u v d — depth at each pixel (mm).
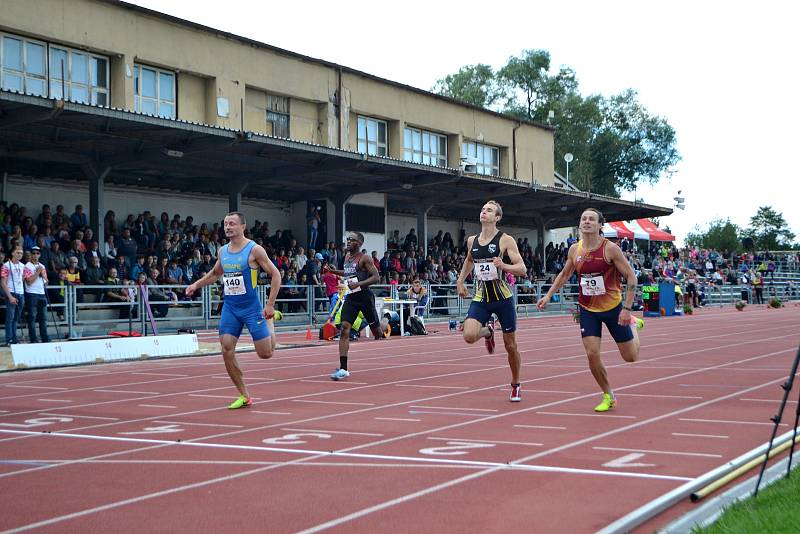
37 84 21812
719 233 78875
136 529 4473
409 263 30156
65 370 13758
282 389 10641
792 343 17906
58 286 18172
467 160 37062
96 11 22875
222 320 9016
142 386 11258
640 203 38000
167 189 26469
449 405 9000
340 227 29422
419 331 22766
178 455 6453
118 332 19484
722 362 13672
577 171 63875
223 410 8859
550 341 19359
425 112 34562
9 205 22375
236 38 26656
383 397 9742
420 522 4516
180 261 22672
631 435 7039
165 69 25047
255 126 27750
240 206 27766
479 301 9164
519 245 39344
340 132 30391
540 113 64750
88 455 6508
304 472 5785
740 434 7047
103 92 23453
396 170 26469
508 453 6332
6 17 20859
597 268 8344
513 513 4660
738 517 4273
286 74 28406
